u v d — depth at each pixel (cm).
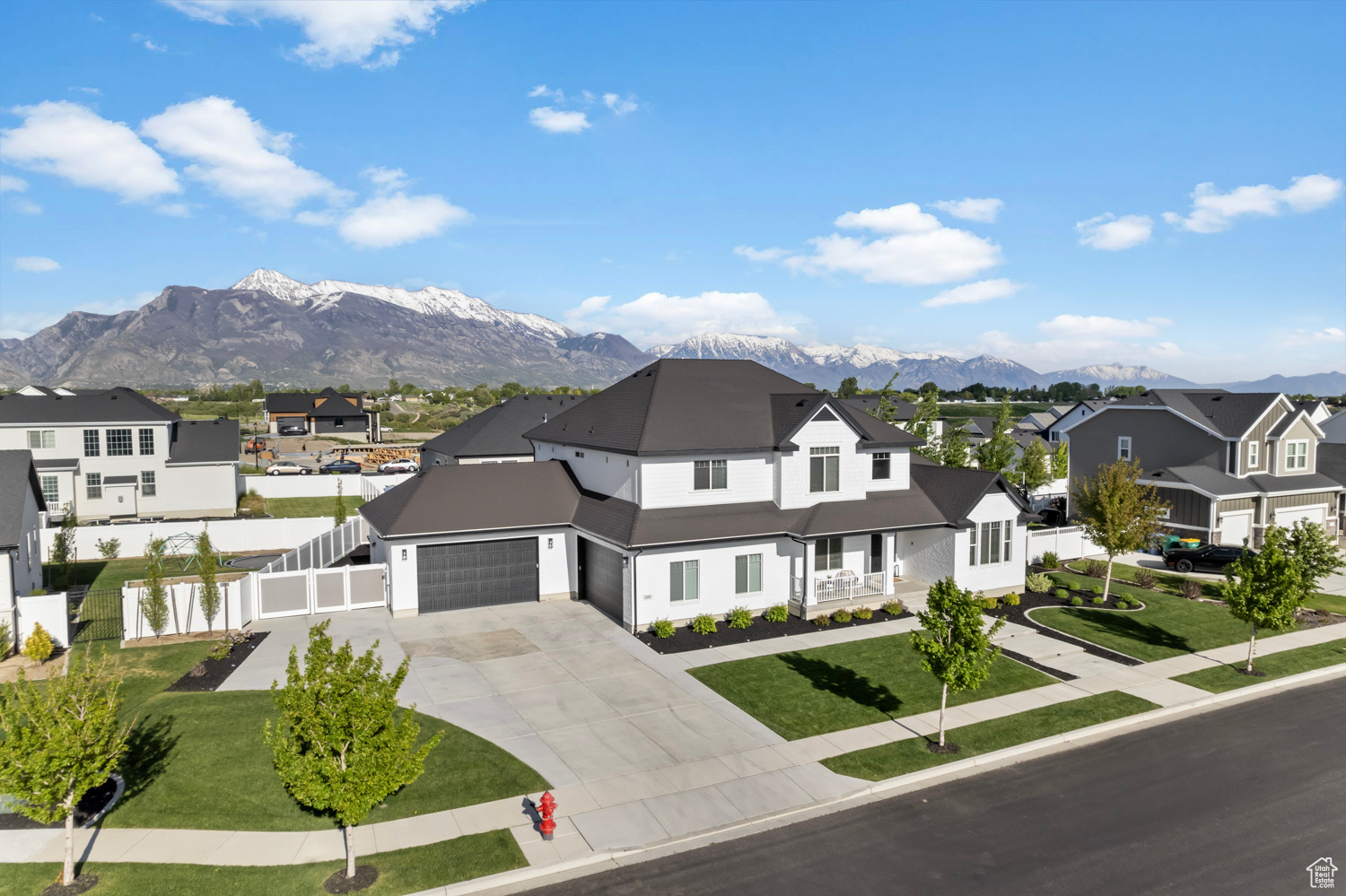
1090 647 2586
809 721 1950
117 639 2542
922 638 1842
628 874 1323
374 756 1228
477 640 2561
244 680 2158
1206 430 4331
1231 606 2403
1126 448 4788
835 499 3064
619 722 1934
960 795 1614
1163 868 1352
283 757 1202
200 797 1525
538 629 2692
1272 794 1630
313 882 1265
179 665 2288
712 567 2777
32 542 2919
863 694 2131
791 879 1312
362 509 3384
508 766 1692
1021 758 1797
